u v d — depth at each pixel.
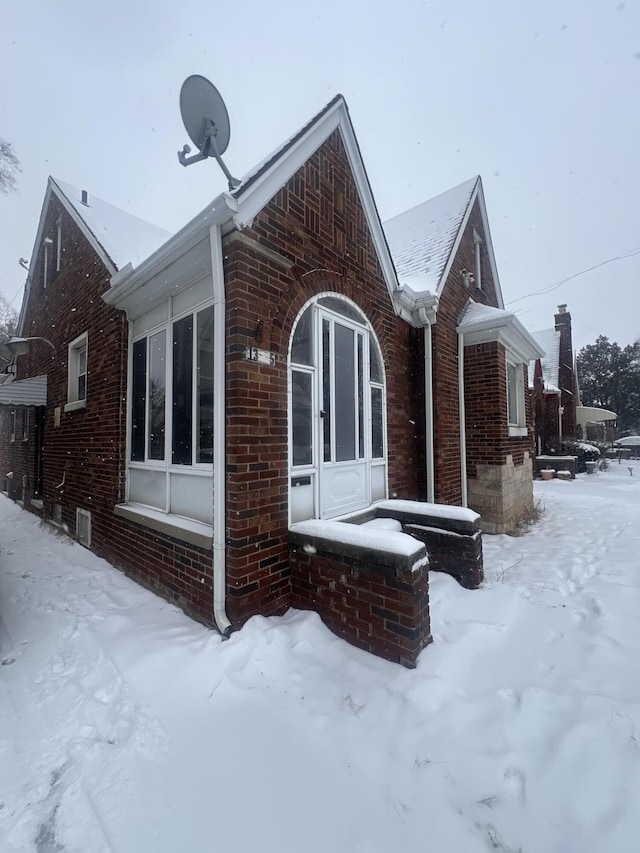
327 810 1.87
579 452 16.67
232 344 3.37
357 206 4.97
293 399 4.00
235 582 3.25
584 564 4.98
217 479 3.33
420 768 2.07
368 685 2.72
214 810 1.88
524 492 8.11
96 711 2.53
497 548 5.84
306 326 4.20
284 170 3.77
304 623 3.31
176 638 3.24
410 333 6.22
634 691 2.56
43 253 8.49
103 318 5.57
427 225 8.70
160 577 4.13
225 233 3.47
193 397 3.93
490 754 2.12
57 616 3.80
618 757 2.03
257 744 2.24
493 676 2.79
